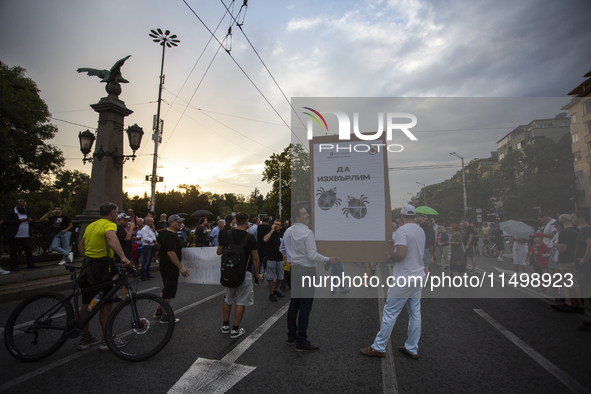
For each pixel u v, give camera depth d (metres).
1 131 14.84
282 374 3.01
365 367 3.15
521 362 3.22
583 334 4.04
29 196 29.81
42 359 3.37
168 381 2.88
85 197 44.25
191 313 5.16
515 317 4.82
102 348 3.61
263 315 5.04
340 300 5.95
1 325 4.53
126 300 3.50
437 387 2.74
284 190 41.12
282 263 6.32
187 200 47.44
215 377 2.96
